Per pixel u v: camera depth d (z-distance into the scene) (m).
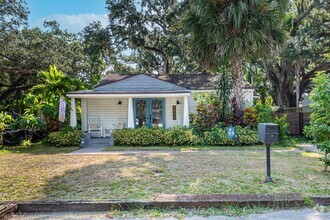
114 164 7.48
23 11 16.70
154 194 4.55
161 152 9.85
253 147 10.94
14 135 13.52
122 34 22.42
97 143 12.72
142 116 15.19
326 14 17.28
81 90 14.44
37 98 13.97
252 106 12.98
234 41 10.98
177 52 21.14
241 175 5.83
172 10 20.28
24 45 17.22
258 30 10.94
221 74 12.54
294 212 3.73
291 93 21.05
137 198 4.30
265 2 11.12
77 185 5.27
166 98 15.27
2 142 12.62
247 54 11.34
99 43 22.33
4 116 12.35
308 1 17.39
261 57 12.03
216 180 5.44
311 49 16.17
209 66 12.66
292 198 3.98
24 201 4.11
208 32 11.42
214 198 4.05
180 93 13.04
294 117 15.62
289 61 17.72
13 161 8.22
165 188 4.93
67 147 11.86
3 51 17.08
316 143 6.25
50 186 5.23
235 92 12.38
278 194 4.20
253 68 23.89
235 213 3.72
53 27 20.14
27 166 7.37
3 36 16.09
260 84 25.53
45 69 18.47
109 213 3.85
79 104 16.25
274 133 5.14
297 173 5.95
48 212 3.97
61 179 5.79
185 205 3.95
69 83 14.27
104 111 15.34
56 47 18.89
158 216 3.69
